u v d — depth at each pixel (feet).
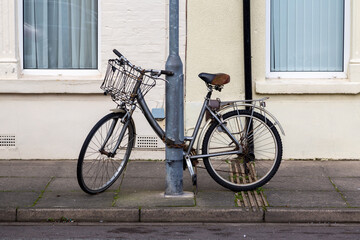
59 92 29.76
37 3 30.91
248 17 29.32
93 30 31.01
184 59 30.04
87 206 23.41
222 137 26.12
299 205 23.63
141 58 29.96
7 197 24.50
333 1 30.78
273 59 30.91
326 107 30.01
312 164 29.50
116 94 24.39
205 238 21.20
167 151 24.54
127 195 24.86
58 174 27.78
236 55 29.99
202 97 30.12
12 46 30.01
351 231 22.03
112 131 24.64
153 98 29.99
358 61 30.12
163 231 22.03
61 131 30.12
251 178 25.70
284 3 30.83
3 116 30.07
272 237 21.30
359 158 30.17
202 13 29.86
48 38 31.04
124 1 29.81
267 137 25.99
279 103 30.01
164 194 24.84
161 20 29.86
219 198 24.50
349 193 25.12
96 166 25.12
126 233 21.74
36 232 21.77
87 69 31.07
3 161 29.96
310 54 30.96
